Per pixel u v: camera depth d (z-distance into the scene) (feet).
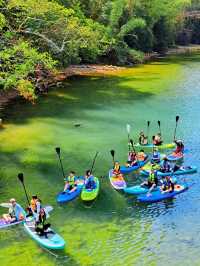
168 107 128.06
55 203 70.08
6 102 130.72
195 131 105.60
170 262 55.42
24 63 115.75
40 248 58.29
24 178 78.79
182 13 296.71
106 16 213.05
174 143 94.38
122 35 211.82
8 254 57.06
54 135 101.71
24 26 131.54
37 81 137.39
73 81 167.32
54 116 117.39
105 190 74.74
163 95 143.95
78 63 196.34
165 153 91.35
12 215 64.13
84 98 139.23
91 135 102.32
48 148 93.35
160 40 269.44
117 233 62.03
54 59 158.10
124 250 57.98
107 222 65.00
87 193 71.51
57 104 130.72
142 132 95.81
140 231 62.59
